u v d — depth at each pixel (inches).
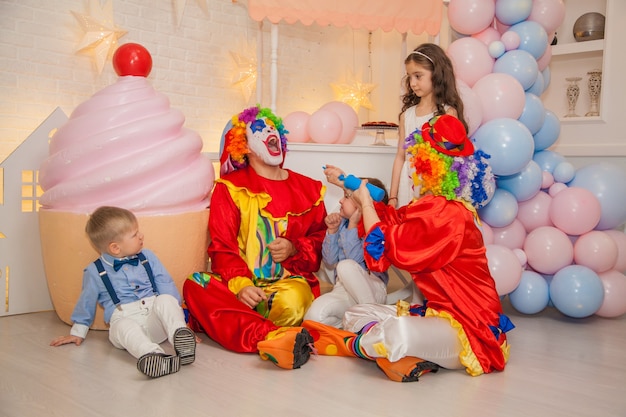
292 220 123.6
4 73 160.7
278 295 115.0
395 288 168.1
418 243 96.1
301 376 95.3
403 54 198.1
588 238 135.3
